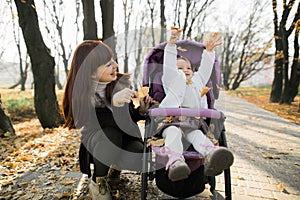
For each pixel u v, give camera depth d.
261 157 4.46
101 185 2.45
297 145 5.36
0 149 4.68
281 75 16.02
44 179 3.25
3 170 3.57
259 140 5.75
